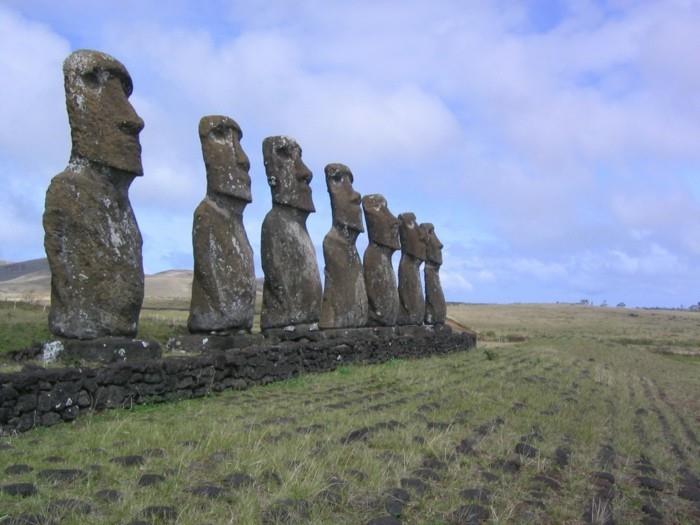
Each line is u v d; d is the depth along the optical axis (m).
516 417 10.45
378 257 20.03
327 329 17.16
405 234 22.67
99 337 9.92
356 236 18.33
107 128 10.12
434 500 6.26
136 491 5.70
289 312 15.20
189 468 6.42
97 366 9.09
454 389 12.95
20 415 7.74
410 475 6.80
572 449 8.77
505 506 6.30
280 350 13.30
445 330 25.41
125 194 10.49
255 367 12.41
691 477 8.16
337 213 17.92
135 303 10.36
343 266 17.67
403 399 11.35
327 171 18.17
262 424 8.48
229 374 11.70
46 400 8.05
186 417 8.85
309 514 5.56
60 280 9.75
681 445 10.00
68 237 9.79
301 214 15.81
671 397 16.33
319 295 15.89
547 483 7.13
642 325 72.00
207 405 10.03
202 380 10.88
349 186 18.25
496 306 106.69
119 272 10.14
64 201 9.77
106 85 10.21
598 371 19.73
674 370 25.16
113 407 9.10
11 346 11.49
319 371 14.88
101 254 9.97
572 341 34.78
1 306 17.42
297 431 8.20
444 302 26.05
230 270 13.05
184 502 5.57
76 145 10.01
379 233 20.00
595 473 7.71
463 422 9.66
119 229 10.24
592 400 13.60
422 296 23.12
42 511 5.12
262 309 15.35
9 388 7.59
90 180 9.98
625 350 32.06
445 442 8.06
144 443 7.22
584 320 78.19
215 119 13.27
